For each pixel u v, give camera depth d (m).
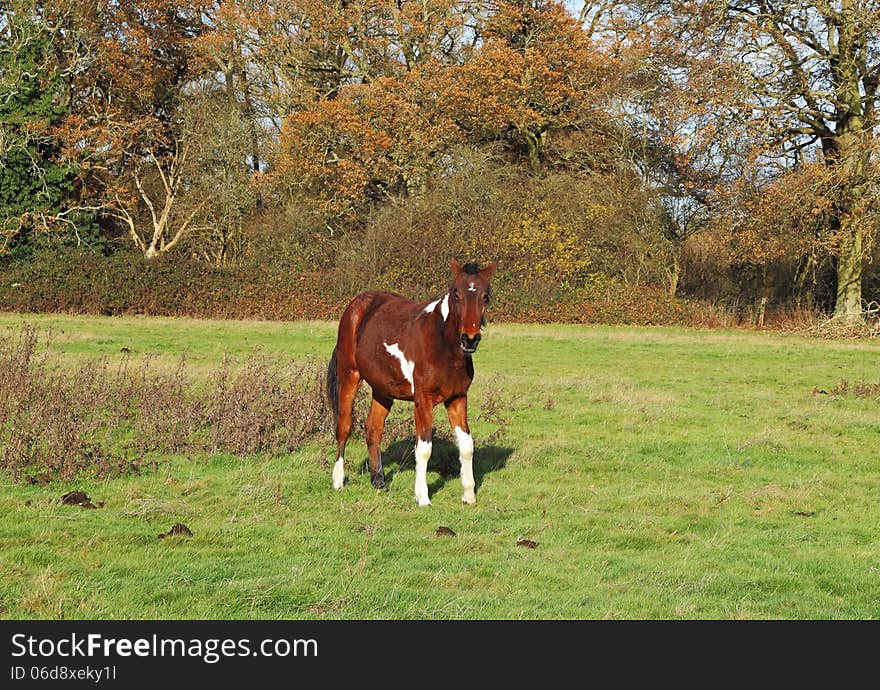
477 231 37.91
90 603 5.55
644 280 39.00
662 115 37.56
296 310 35.75
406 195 46.84
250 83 50.38
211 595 5.77
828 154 31.61
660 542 7.35
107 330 26.39
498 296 36.66
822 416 13.62
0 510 7.45
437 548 6.91
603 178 41.28
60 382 11.42
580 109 44.12
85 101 46.22
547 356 22.92
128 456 9.57
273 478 9.09
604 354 23.75
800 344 28.19
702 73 31.86
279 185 46.69
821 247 31.95
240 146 46.06
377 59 47.41
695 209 39.94
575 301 36.94
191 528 7.25
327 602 5.68
